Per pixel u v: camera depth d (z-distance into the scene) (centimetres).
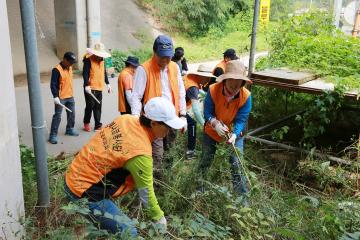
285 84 525
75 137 731
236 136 419
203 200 370
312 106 530
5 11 304
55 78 687
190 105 543
